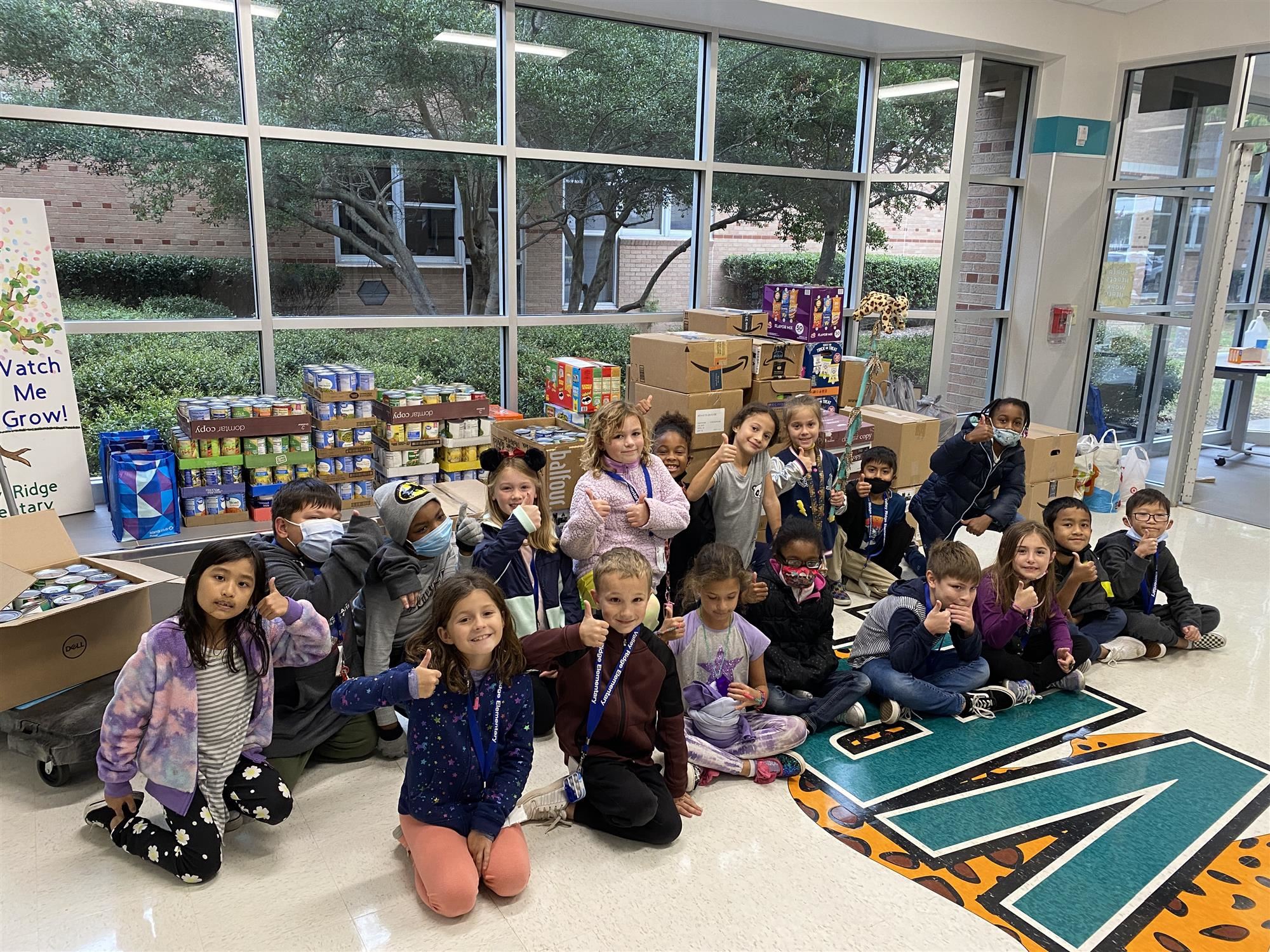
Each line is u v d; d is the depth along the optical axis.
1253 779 2.57
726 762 2.47
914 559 3.87
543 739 2.72
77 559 2.69
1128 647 3.36
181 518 3.28
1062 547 3.23
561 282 4.68
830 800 2.41
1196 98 5.39
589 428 2.92
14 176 3.31
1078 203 5.86
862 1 4.61
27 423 3.22
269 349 3.89
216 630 2.00
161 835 2.00
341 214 3.98
